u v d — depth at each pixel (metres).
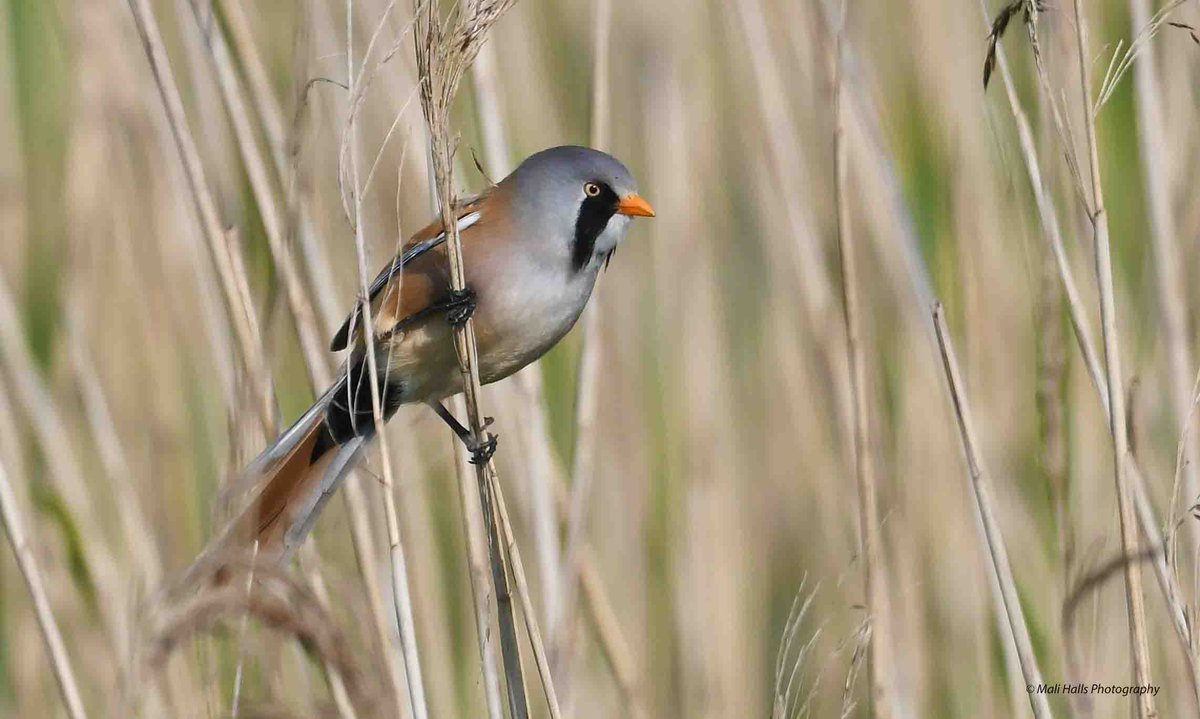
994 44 6.51
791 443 10.80
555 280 7.61
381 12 8.78
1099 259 6.23
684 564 10.22
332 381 7.49
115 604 8.84
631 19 11.12
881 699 7.56
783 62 10.73
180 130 7.45
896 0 10.36
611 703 9.95
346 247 9.04
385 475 6.58
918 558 9.31
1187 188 8.76
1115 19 9.24
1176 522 6.26
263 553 6.67
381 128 8.93
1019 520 8.95
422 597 8.77
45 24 10.77
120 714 5.50
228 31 7.95
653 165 10.71
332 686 6.40
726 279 11.45
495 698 6.91
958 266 9.41
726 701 10.01
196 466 9.66
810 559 10.62
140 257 9.90
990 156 9.48
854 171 10.23
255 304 7.99
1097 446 8.67
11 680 9.49
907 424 9.51
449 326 7.41
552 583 8.34
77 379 9.25
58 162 10.65
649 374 10.66
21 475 9.00
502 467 9.19
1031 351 9.29
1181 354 8.01
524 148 10.58
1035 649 8.47
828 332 9.28
